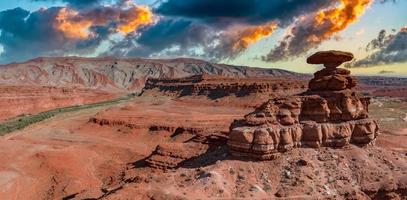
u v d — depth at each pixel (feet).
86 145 326.24
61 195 213.05
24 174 245.65
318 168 154.92
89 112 567.18
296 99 167.32
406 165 164.04
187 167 169.58
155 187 141.18
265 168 153.99
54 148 314.55
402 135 334.65
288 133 159.63
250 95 562.25
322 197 141.49
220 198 137.39
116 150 305.94
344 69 177.27
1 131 417.90
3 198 211.00
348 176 153.79
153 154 218.18
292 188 144.87
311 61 176.96
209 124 352.69
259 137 155.33
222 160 158.71
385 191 148.46
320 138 163.84
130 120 393.50
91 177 239.50
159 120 387.14
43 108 631.56
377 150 172.65
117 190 143.23
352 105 172.24
